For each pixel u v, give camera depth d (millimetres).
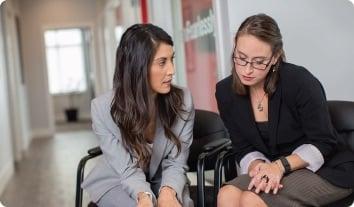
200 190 1718
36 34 8445
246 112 1614
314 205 1442
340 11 2367
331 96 2408
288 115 1539
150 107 1679
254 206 1370
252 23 1453
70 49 11766
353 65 2393
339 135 1644
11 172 4715
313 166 1477
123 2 5777
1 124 4320
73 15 8664
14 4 7223
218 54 2650
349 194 1526
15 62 6414
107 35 7527
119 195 1694
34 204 3432
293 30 2373
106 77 8414
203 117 2127
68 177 4344
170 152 1790
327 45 2389
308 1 2369
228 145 1852
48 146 6785
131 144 1690
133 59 1605
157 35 1606
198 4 3232
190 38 3494
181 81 3818
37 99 8438
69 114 11094
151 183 1812
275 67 1513
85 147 6344
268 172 1430
